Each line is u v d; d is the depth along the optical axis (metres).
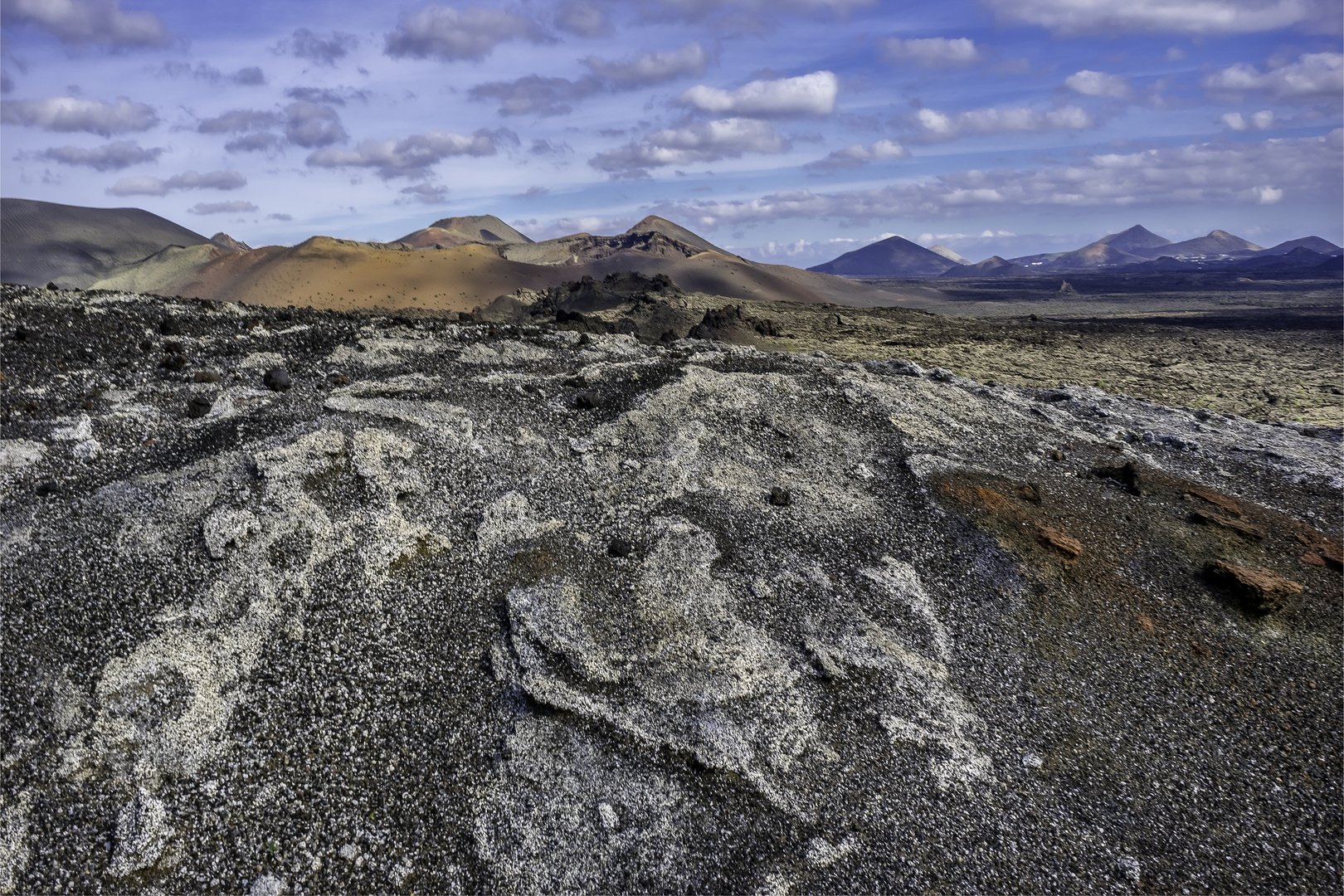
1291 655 17.39
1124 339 103.88
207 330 27.06
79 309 26.92
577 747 13.15
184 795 11.75
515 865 11.57
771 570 17.61
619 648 14.88
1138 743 14.78
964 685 15.51
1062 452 25.52
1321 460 28.86
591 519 18.45
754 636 15.59
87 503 16.19
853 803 12.91
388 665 14.10
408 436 19.52
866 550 18.72
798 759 13.48
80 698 12.48
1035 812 13.15
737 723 13.78
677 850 11.91
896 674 15.33
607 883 11.46
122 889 10.74
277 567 15.17
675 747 13.16
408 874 11.45
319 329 28.09
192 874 11.06
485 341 29.19
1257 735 15.24
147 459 18.08
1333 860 12.85
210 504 16.11
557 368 27.17
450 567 16.28
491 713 13.66
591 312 108.62
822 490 20.80
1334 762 14.77
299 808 11.94
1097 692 15.79
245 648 13.75
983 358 76.94
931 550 19.02
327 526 16.12
